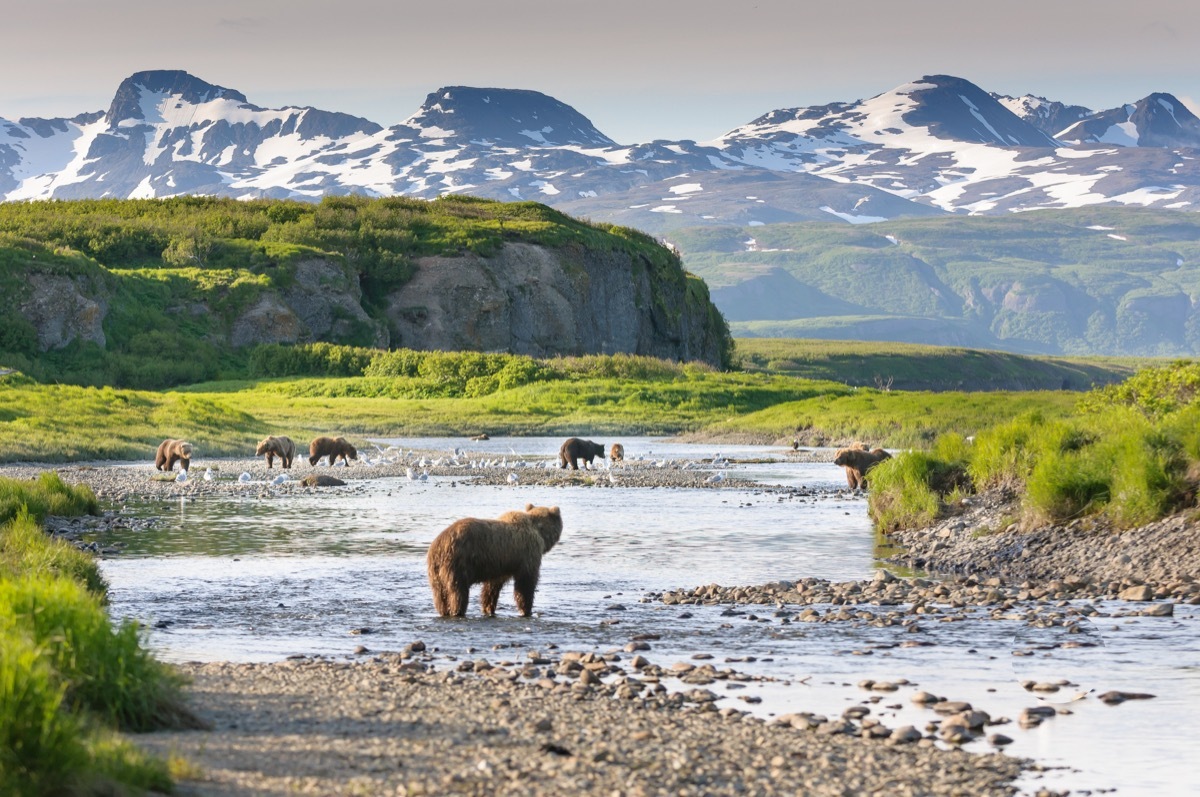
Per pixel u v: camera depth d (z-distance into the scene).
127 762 18.89
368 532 63.81
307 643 34.94
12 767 17.64
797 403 188.88
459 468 116.06
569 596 44.31
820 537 62.56
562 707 26.22
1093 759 23.41
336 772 20.62
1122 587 44.44
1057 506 54.94
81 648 23.16
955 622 38.38
